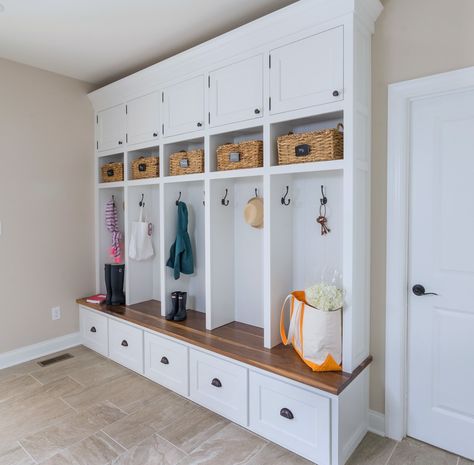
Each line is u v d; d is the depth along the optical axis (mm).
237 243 2770
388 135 2025
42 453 1957
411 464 1869
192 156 2662
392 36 2000
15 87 3016
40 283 3213
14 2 2168
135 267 3320
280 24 2059
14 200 3033
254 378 2088
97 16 2336
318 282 2340
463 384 1922
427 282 2002
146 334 2773
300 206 2402
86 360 3131
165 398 2512
